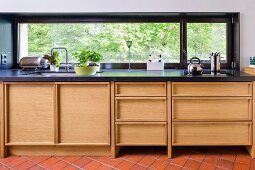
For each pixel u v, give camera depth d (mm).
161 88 2586
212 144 2623
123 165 2494
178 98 2574
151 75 2613
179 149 2900
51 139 2648
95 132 2643
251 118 2582
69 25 3441
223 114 2596
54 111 2611
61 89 2604
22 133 2648
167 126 2611
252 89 2551
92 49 3465
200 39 3418
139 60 3473
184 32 3398
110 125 2623
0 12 3137
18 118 2635
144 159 2639
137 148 2947
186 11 3168
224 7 3162
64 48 3332
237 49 3219
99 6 3172
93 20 3396
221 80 2531
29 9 3160
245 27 3180
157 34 3439
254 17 3168
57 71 3156
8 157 2680
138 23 3424
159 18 3393
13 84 2596
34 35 3465
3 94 2592
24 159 2637
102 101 2611
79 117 2631
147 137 2646
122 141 2658
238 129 2617
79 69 2740
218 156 2693
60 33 3453
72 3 3168
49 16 3373
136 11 3174
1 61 3209
